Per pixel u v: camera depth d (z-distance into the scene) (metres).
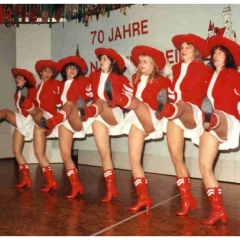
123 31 5.80
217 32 4.84
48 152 6.75
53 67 4.50
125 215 3.41
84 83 4.15
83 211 3.55
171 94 3.42
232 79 3.11
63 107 3.97
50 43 6.71
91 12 6.16
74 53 6.41
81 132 4.09
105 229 3.00
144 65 3.57
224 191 4.38
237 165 4.83
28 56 6.61
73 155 6.59
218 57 3.17
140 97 3.58
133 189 4.51
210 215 3.29
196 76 3.32
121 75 3.88
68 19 6.45
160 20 5.38
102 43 6.06
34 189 4.56
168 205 3.75
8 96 6.82
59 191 4.45
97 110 3.77
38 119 4.16
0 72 6.75
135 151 3.59
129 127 3.65
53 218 3.32
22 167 4.70
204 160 3.11
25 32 6.59
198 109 3.24
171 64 5.27
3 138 7.00
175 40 3.48
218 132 3.03
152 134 3.60
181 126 3.31
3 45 6.75
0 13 6.54
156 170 5.61
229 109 3.12
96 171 5.81
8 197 4.13
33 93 4.52
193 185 4.71
